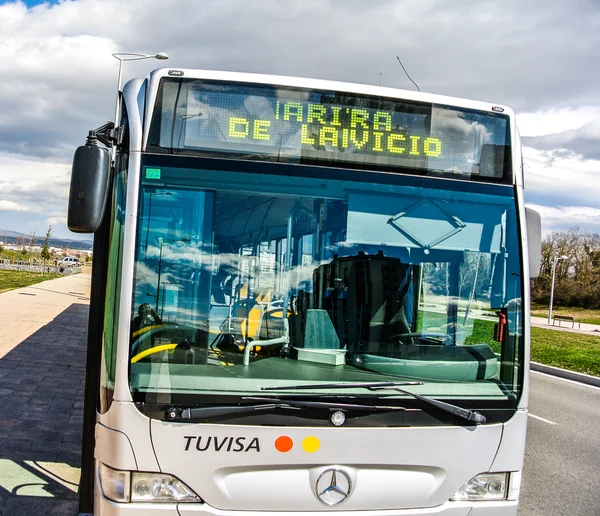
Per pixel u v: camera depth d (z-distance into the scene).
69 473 6.02
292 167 3.81
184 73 3.73
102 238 4.12
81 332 17.66
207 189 3.68
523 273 3.95
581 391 14.09
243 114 3.78
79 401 9.11
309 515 3.43
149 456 3.34
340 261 3.82
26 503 5.21
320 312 3.75
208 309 3.59
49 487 5.60
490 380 3.79
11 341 14.84
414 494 3.56
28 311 22.38
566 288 68.19
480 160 4.05
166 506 3.34
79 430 7.57
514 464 3.73
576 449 8.43
